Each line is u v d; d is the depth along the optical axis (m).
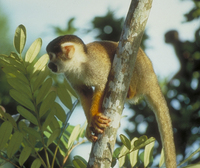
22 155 6.15
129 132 11.43
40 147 7.33
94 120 7.68
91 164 6.22
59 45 8.88
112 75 6.65
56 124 6.88
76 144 7.62
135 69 9.38
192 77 11.65
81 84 9.08
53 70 9.02
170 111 11.41
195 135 10.99
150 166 7.18
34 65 6.59
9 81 6.41
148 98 9.73
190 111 11.23
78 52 8.82
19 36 6.29
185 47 11.92
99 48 8.94
